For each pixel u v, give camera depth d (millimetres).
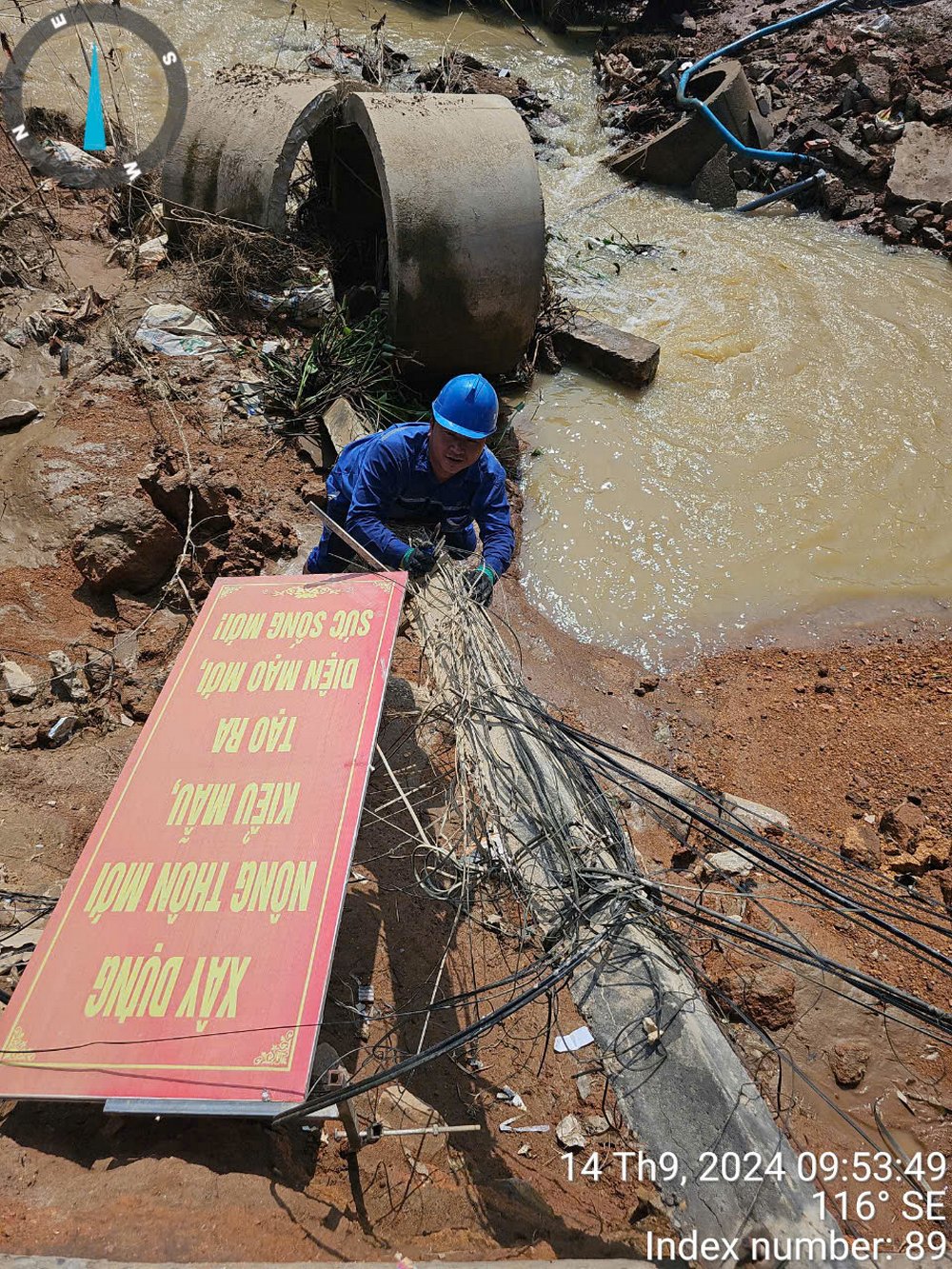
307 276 7684
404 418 6965
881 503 7047
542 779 3285
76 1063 2518
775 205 10852
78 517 5746
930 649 6008
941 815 4930
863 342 8594
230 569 5605
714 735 5422
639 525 6785
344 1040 3609
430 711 3590
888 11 12570
